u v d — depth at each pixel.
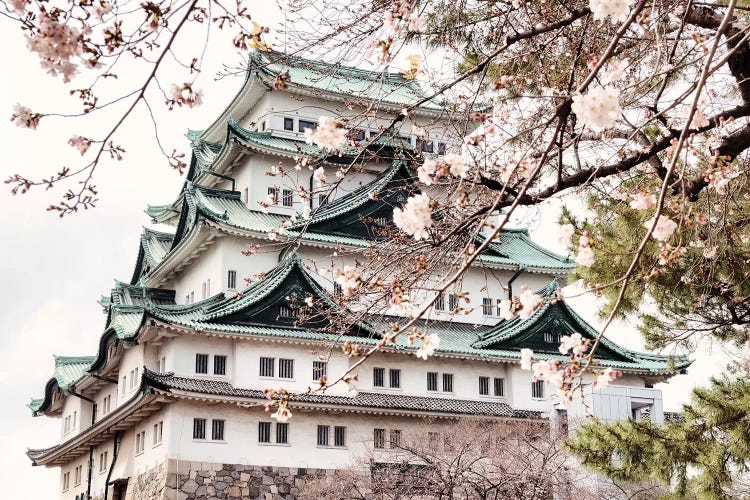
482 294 54.97
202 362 45.62
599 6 7.18
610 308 14.38
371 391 48.53
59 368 61.34
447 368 50.56
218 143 62.84
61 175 7.79
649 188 13.24
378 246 11.71
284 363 46.69
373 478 40.56
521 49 13.24
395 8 9.97
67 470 61.31
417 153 12.85
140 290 57.53
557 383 8.70
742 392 13.09
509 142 11.23
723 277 14.01
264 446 45.28
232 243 51.16
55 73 7.37
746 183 13.34
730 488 13.50
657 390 45.78
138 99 7.42
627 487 35.81
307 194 13.20
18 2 7.28
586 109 7.09
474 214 10.55
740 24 10.98
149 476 45.34
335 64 11.16
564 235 8.87
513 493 34.59
